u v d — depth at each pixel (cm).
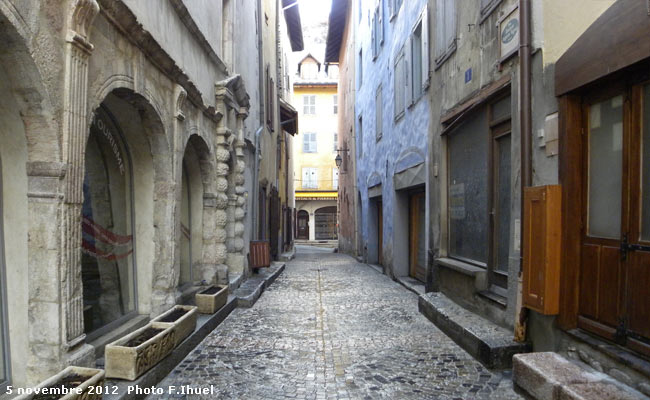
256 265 1097
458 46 682
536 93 450
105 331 462
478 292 588
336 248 2827
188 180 772
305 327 633
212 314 627
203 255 783
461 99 670
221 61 807
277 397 384
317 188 4084
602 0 356
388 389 401
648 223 330
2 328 327
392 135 1207
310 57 4156
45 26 305
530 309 454
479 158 638
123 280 529
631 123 346
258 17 1337
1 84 301
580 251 399
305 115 4081
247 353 509
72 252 335
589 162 393
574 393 310
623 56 330
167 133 546
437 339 563
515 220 492
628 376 327
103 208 488
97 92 379
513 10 500
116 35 411
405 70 1039
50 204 320
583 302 393
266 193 1480
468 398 379
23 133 319
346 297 888
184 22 609
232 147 916
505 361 447
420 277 1050
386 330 613
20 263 329
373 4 1532
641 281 330
